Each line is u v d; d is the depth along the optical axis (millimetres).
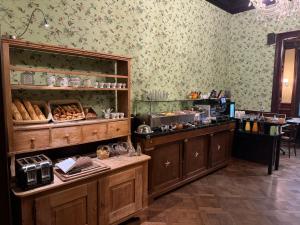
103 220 2111
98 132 2332
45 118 2047
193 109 4102
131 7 3057
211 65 4859
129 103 2631
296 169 4105
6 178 1427
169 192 3143
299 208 2742
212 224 2406
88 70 2635
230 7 5145
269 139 3881
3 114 1415
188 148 3328
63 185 1785
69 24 2445
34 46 1838
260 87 5238
